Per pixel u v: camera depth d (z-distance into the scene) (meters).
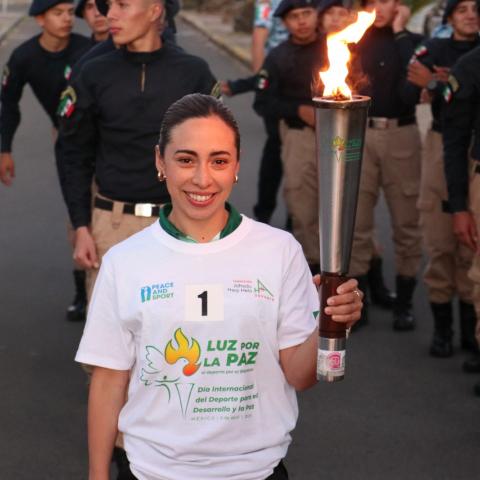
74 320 9.98
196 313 4.21
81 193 7.13
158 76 6.87
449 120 8.02
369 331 9.67
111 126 6.89
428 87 8.99
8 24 43.12
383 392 8.32
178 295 4.23
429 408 8.04
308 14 9.93
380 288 10.32
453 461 7.19
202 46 36.03
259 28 14.35
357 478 6.94
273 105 10.16
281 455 4.34
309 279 4.43
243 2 39.59
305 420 7.80
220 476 4.23
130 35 6.75
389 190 9.70
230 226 4.32
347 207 3.71
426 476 6.98
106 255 4.38
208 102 4.22
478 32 9.17
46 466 7.09
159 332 4.23
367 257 9.77
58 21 9.77
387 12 9.45
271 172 12.82
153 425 4.28
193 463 4.24
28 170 16.62
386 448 7.37
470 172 7.99
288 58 10.10
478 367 8.72
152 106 6.84
